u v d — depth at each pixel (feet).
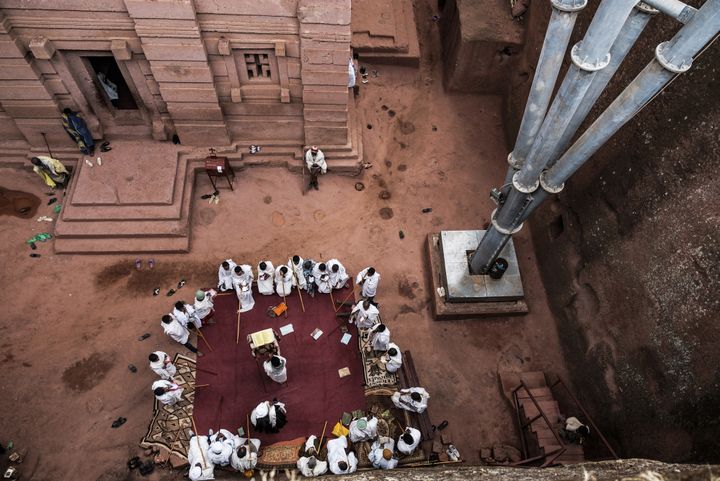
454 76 53.36
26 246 43.16
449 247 43.96
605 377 36.50
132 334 40.24
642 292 33.14
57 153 45.83
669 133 31.01
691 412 28.58
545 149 28.91
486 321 43.32
